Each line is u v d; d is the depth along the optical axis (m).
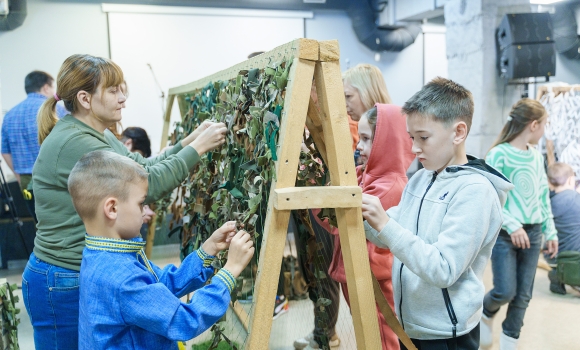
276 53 1.18
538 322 2.56
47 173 1.33
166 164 1.40
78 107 1.41
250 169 1.21
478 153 3.59
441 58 5.58
